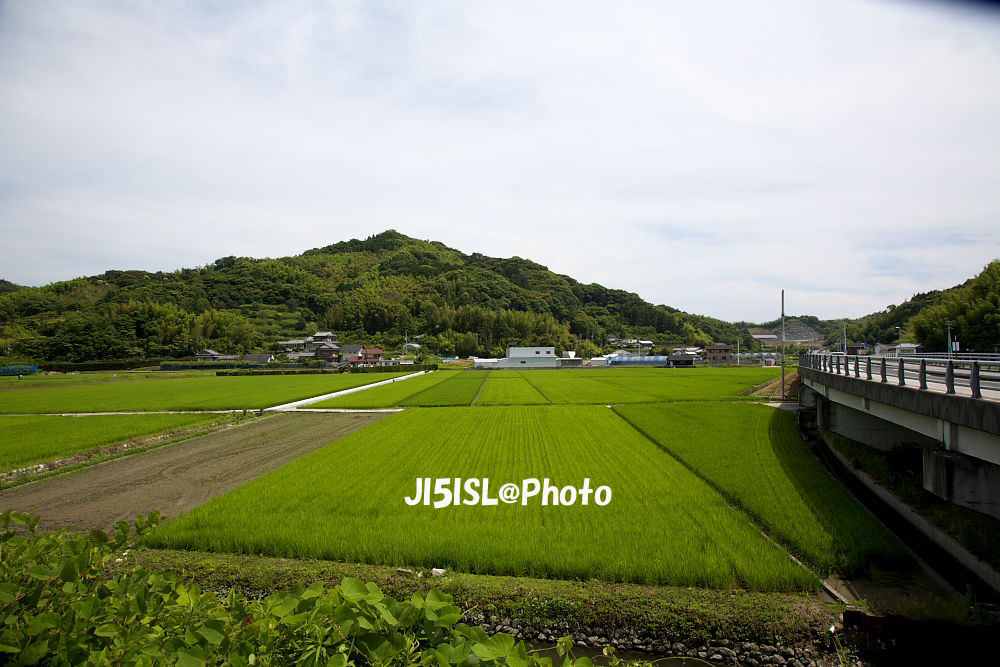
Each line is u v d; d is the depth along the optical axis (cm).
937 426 1236
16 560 369
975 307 4803
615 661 409
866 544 1084
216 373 7794
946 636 791
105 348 9481
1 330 9850
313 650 307
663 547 1077
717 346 11662
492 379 6662
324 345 10825
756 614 842
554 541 1112
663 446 2125
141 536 416
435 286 15762
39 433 2489
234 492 1504
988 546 1057
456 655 300
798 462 1816
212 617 356
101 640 341
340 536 1142
